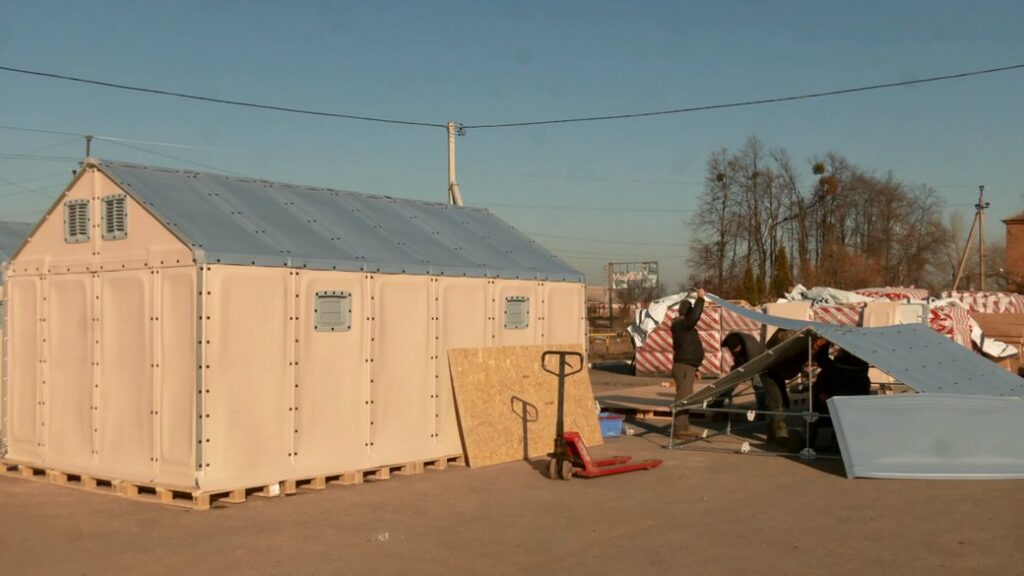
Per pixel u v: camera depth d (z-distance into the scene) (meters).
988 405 11.48
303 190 12.42
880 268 60.94
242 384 9.63
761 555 7.53
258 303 9.79
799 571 7.07
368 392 10.87
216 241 9.63
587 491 10.26
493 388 12.39
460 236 13.43
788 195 65.88
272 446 9.88
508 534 8.26
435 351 11.77
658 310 29.69
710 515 9.01
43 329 11.29
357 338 10.77
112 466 10.28
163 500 9.49
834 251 59.16
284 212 11.33
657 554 7.57
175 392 9.56
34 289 11.45
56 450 11.05
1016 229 67.25
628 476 11.22
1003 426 11.25
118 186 10.28
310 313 10.28
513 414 12.55
